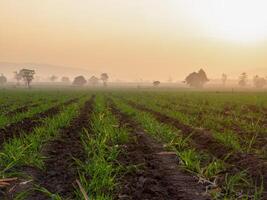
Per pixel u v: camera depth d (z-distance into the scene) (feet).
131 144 51.83
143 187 32.94
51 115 93.97
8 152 40.65
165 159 44.24
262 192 31.86
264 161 40.52
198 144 54.29
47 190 31.94
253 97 220.23
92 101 175.63
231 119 86.84
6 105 139.64
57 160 42.11
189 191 32.68
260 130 67.26
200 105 142.61
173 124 76.13
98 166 34.88
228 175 36.60
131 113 98.02
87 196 28.25
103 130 54.85
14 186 33.40
